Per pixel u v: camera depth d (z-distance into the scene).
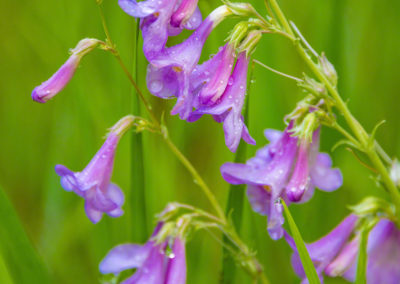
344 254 0.34
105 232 0.39
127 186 0.39
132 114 0.35
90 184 0.33
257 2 0.40
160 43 0.31
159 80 0.32
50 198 0.40
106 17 0.40
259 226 0.39
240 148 0.35
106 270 0.34
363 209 0.34
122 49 0.40
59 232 0.40
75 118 0.40
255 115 0.39
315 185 0.34
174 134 0.40
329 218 0.39
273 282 0.38
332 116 0.33
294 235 0.31
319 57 0.33
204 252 0.39
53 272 0.39
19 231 0.34
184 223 0.34
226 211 0.35
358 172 0.40
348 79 0.40
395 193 0.34
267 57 0.39
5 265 0.34
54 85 0.33
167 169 0.40
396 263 0.35
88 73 0.39
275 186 0.33
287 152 0.33
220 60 0.32
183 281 0.34
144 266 0.34
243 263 0.35
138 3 0.31
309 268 0.32
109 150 0.34
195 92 0.32
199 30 0.32
